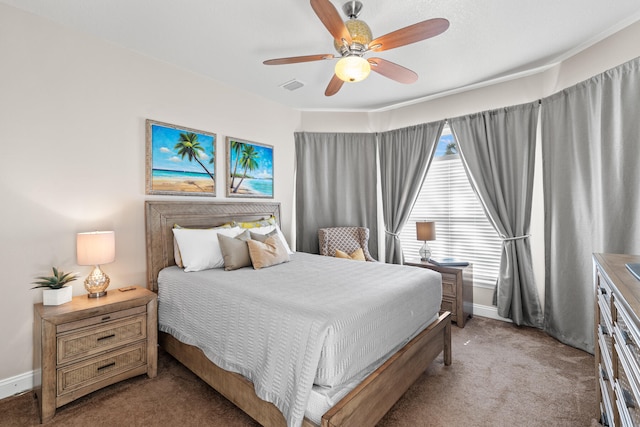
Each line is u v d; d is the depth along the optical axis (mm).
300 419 1318
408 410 1849
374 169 4293
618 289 1133
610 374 1358
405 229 4227
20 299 2086
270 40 2520
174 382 2172
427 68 3031
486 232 3578
